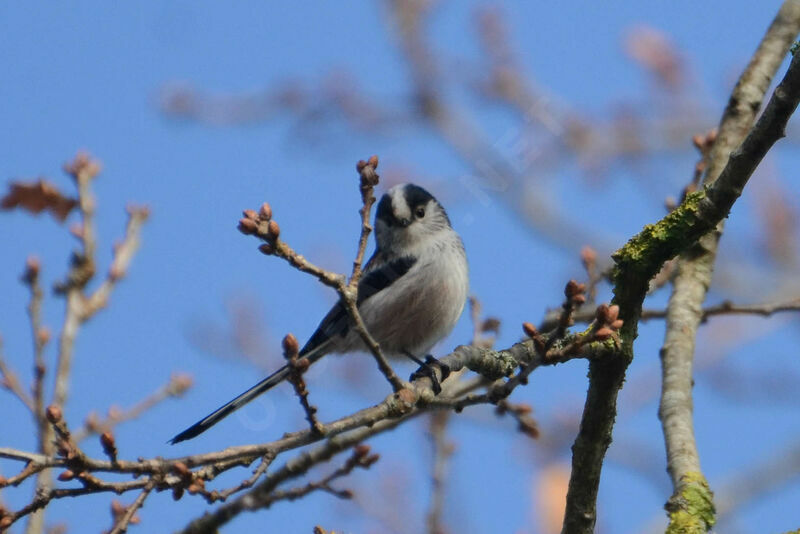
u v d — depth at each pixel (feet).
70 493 22.11
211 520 32.35
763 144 23.59
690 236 25.05
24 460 21.50
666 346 30.86
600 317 24.39
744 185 24.45
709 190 24.88
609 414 25.76
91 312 34.06
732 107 34.27
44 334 32.35
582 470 26.05
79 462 21.74
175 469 22.54
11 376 31.91
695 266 32.94
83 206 34.63
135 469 22.31
